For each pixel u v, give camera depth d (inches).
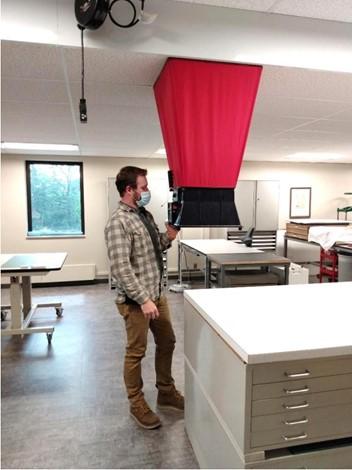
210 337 59.9
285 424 47.8
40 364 115.5
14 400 93.5
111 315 167.6
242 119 76.6
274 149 202.7
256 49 74.6
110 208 225.3
